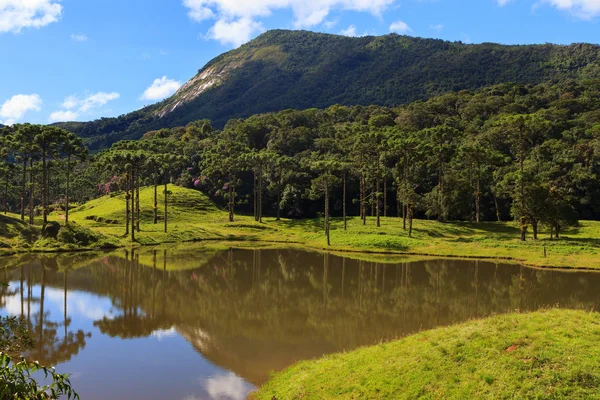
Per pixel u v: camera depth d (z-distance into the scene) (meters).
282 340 24.75
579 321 17.44
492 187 89.88
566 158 90.69
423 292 36.97
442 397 13.62
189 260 55.88
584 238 64.12
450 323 27.25
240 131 141.88
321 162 78.00
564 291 36.75
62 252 61.47
